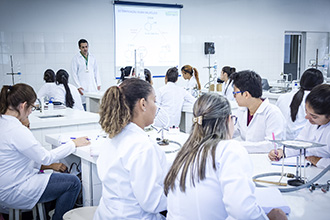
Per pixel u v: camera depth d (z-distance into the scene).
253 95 2.28
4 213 2.44
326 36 9.82
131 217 1.46
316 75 2.64
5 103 2.00
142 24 7.09
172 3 7.37
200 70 7.89
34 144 2.00
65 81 4.66
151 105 1.55
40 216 2.16
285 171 1.84
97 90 6.23
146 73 4.30
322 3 9.52
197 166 1.22
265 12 8.56
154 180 1.43
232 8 8.08
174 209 1.28
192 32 7.66
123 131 1.51
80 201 2.52
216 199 1.20
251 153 2.21
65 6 6.30
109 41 6.81
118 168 1.46
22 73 6.10
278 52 8.95
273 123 2.31
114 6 6.77
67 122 3.22
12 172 1.99
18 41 6.00
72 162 2.88
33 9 6.04
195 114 1.32
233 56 8.27
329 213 1.36
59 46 6.34
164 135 2.65
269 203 1.39
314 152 2.00
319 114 1.72
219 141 1.24
